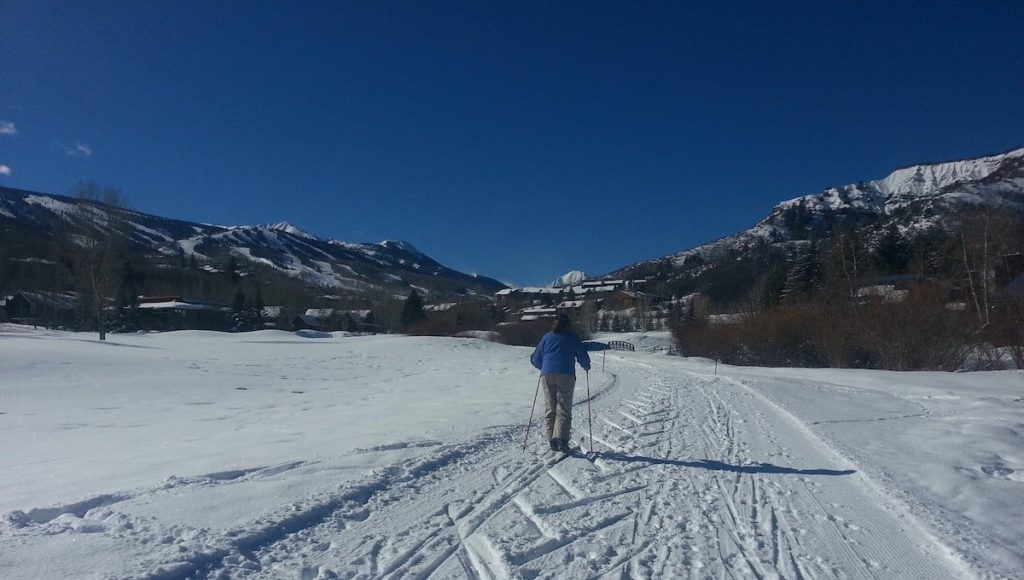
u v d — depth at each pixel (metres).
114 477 5.84
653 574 4.21
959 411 12.13
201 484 5.60
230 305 85.56
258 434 8.76
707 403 13.59
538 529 5.04
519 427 9.73
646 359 36.19
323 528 4.82
